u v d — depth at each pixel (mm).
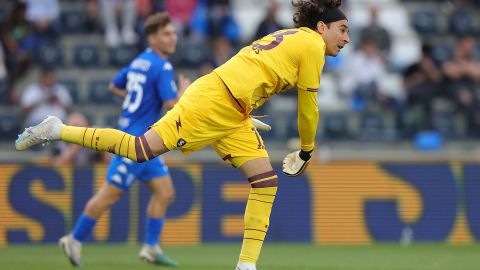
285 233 44938
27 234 43656
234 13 67188
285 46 22312
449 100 58812
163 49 31656
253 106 22625
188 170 44438
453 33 66375
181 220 44219
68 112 53906
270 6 57250
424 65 58156
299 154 23781
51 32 61656
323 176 45125
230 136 22766
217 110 22125
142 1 60906
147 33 31641
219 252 39656
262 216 22703
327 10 22922
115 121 56969
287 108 59656
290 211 45000
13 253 38469
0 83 58500
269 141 55594
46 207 43781
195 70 60688
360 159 45312
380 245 43844
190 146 22297
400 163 45406
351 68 60156
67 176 43969
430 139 54750
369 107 58844
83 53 61250
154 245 32031
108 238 43938
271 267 31641
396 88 62125
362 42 61031
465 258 36406
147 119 31266
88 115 57531
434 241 45219
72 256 30625
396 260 35469
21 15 60500
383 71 61469
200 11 62531
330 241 44875
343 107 60562
